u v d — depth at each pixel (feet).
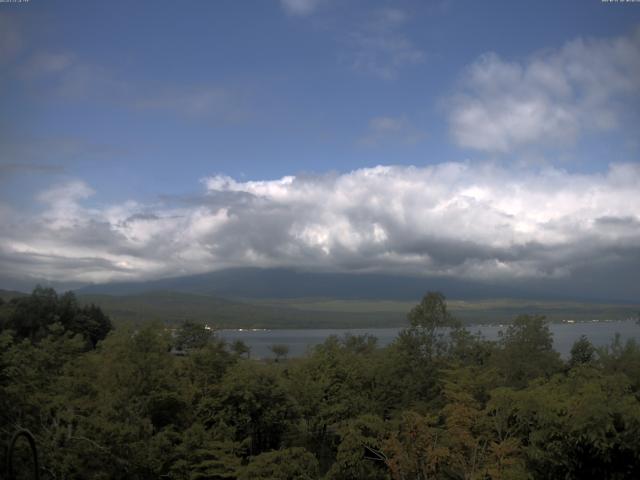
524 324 120.67
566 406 58.75
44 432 70.28
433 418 79.46
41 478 64.69
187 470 80.84
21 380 74.49
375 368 119.65
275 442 104.22
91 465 70.13
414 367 119.55
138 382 99.09
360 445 81.92
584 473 56.49
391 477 79.36
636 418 54.08
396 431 79.71
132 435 74.84
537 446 58.95
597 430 54.34
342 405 103.50
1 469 60.03
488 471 65.05
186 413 99.50
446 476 74.43
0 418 67.00
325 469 95.81
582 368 80.59
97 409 82.43
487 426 71.72
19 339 122.01
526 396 65.16
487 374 99.25
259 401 99.96
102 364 107.14
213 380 112.37
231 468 81.61
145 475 76.28
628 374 92.94
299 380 109.19
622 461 55.16
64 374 100.78
